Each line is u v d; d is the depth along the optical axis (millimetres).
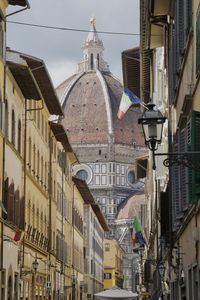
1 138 62906
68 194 135375
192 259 36281
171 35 48312
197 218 33000
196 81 31219
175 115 45625
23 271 77000
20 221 76688
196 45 30594
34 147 88125
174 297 50688
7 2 62812
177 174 37469
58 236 116250
